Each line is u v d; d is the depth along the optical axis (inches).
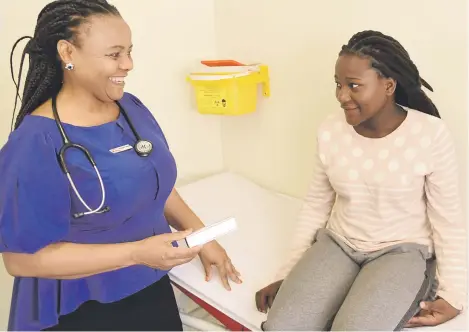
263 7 71.9
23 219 41.1
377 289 43.5
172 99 79.7
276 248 60.8
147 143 47.1
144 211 48.8
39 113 44.4
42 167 41.4
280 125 75.4
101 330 47.4
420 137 46.2
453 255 46.1
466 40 52.4
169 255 43.7
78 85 44.8
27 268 43.1
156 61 76.4
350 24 61.7
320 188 54.0
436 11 53.8
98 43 42.6
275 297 47.9
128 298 49.4
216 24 80.4
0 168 41.9
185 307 72.2
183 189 77.9
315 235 54.0
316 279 46.9
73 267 42.9
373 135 48.5
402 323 42.9
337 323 43.3
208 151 86.2
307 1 65.7
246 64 74.6
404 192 46.8
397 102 50.2
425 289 44.9
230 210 71.0
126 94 53.7
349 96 46.4
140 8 72.9
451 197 46.1
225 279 54.3
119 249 44.0
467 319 44.8
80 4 43.0
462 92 54.2
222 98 72.6
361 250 49.1
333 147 50.8
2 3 60.6
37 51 44.4
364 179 48.3
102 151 44.4
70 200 43.1
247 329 51.2
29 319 46.1
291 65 70.7
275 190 79.9
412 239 48.4
